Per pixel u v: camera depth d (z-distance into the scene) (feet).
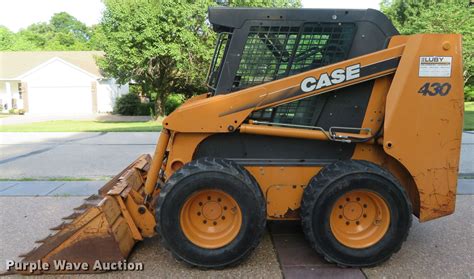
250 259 12.32
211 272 11.57
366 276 11.21
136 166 16.63
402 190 11.39
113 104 109.09
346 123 12.52
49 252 11.44
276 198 12.53
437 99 11.46
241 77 12.55
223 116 11.91
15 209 17.43
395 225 11.48
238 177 11.25
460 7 80.43
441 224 15.25
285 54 12.43
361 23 12.20
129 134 43.62
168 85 76.74
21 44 169.68
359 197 11.69
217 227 11.80
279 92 11.76
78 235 11.43
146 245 13.44
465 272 11.50
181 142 12.39
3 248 13.30
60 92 105.81
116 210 12.09
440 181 11.76
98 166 26.16
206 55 64.39
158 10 61.82
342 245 11.53
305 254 12.59
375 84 12.23
